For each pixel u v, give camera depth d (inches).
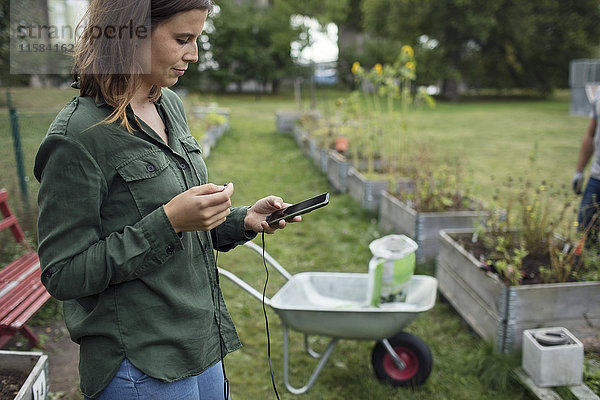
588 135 170.2
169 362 60.3
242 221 72.8
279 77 1177.4
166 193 59.2
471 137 545.3
